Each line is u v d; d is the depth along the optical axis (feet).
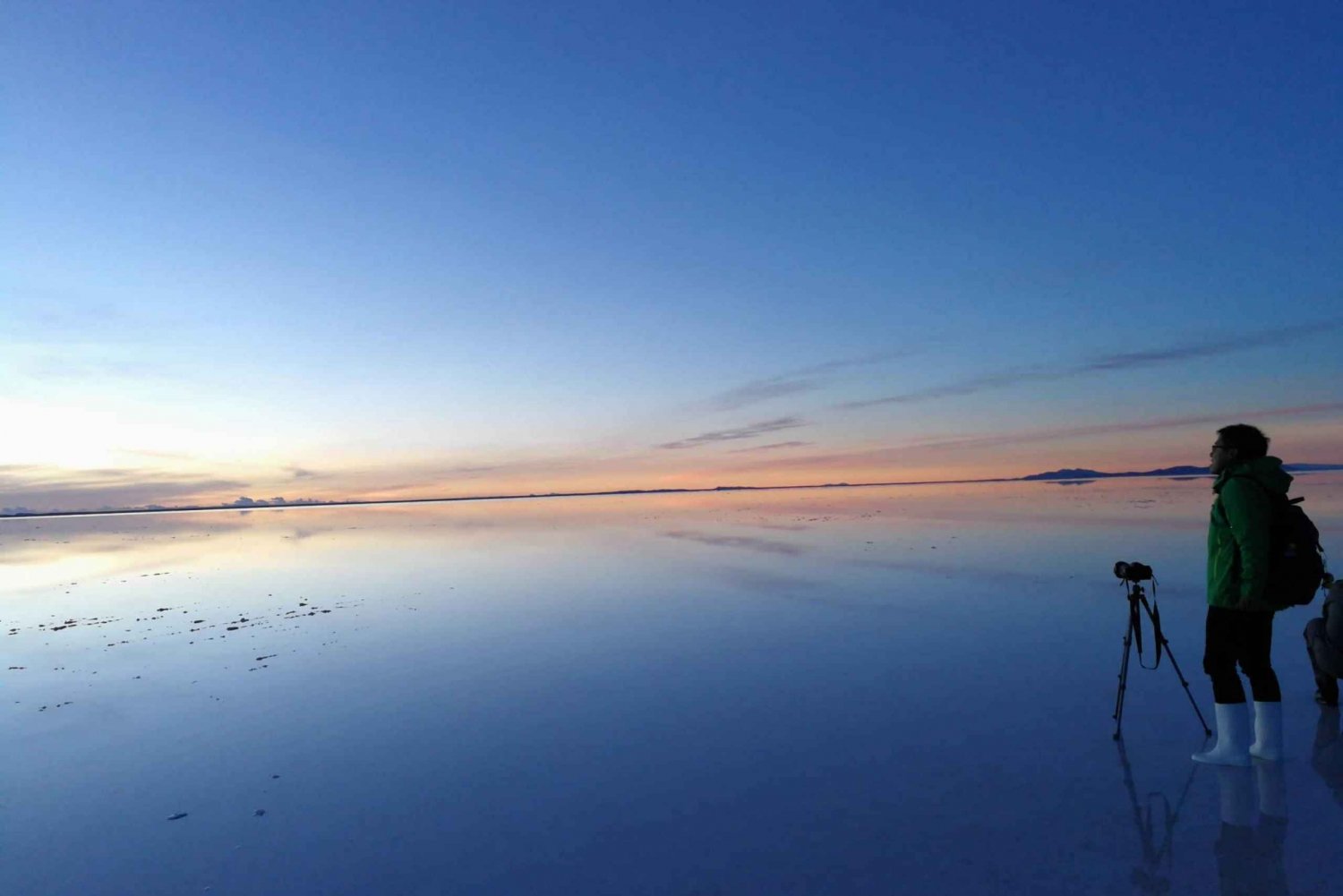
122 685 22.58
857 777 13.76
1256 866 10.04
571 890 10.50
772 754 15.15
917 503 112.78
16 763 16.29
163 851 12.13
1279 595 12.60
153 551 74.08
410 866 11.37
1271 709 13.35
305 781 14.84
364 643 27.30
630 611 31.37
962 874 10.28
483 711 18.88
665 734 16.61
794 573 40.14
